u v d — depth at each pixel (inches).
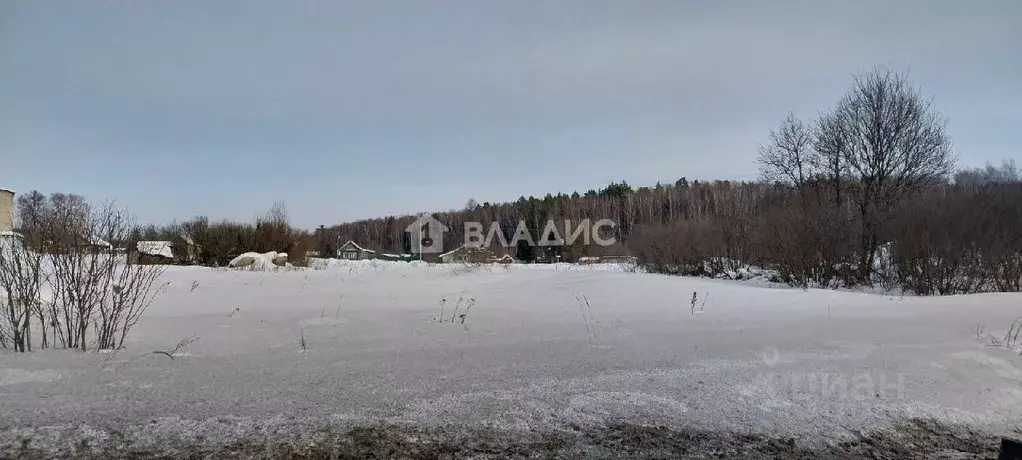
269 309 311.3
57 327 196.9
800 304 326.6
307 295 395.5
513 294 403.9
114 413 120.2
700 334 222.1
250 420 119.9
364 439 114.0
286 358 175.8
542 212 2041.1
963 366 170.4
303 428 117.4
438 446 112.7
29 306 183.6
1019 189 489.1
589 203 2301.9
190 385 141.3
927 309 290.2
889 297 366.9
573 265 885.2
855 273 504.7
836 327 236.7
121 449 105.0
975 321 246.8
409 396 138.2
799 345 198.5
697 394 144.6
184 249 848.3
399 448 111.0
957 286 440.5
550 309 313.9
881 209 542.0
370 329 240.1
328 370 159.8
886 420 133.6
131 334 219.1
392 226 2564.0
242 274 586.2
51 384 138.1
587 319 270.2
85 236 197.9
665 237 667.4
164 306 317.7
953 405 143.4
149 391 135.2
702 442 119.4
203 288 434.6
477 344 203.0
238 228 877.8
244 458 104.0
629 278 496.4
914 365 171.0
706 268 631.8
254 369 159.5
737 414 133.6
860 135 640.4
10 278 182.2
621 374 159.5
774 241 539.8
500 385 148.1
